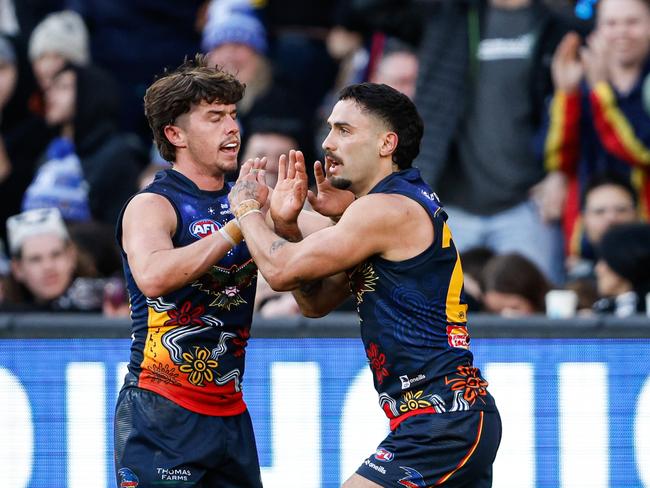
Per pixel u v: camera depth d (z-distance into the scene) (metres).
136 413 17.00
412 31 28.94
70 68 30.31
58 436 21.16
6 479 21.16
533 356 20.94
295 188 16.77
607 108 26.95
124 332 21.19
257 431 21.09
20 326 21.16
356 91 17.08
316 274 16.38
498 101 27.77
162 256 16.27
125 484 16.95
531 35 27.80
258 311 23.45
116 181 29.50
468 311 23.91
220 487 17.48
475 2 28.17
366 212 16.47
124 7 32.75
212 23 31.16
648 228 24.05
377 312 16.78
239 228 16.56
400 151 17.08
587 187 26.61
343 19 32.00
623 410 20.83
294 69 33.44
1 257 28.41
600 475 20.84
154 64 33.03
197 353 17.02
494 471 20.91
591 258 26.80
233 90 17.08
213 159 17.05
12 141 30.73
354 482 16.66
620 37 26.89
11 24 34.09
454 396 16.55
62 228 25.09
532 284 23.80
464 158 27.94
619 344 20.83
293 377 21.09
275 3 34.03
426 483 16.50
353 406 21.05
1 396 21.17
